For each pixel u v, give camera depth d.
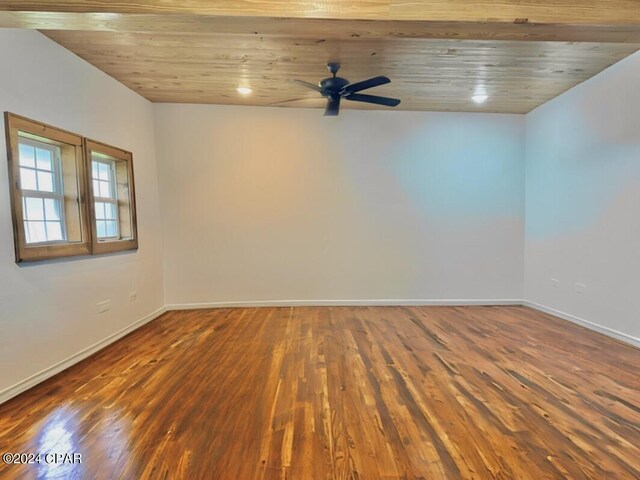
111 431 1.96
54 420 2.07
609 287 3.47
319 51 2.97
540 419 2.05
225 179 4.59
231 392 2.39
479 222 4.82
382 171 4.73
